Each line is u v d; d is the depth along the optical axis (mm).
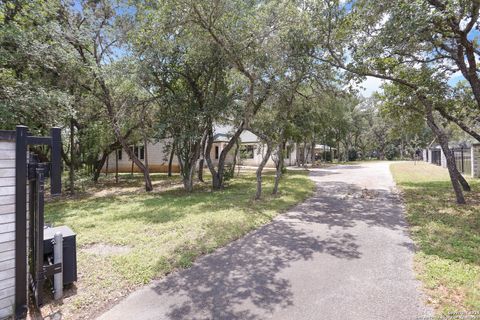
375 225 6137
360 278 3672
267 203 8477
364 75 8758
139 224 6453
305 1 8312
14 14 8203
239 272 3928
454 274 3648
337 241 5145
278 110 10906
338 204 8523
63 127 11922
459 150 17453
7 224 2871
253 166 27594
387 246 4828
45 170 3082
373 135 44656
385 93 10805
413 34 6578
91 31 11062
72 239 3502
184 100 11469
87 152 15852
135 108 12148
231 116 12984
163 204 8938
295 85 9352
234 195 10305
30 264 3383
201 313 2977
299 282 3607
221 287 3521
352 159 45875
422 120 11141
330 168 24000
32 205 3279
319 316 2875
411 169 20219
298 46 8531
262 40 8633
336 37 8531
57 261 3250
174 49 10414
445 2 6395
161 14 7781
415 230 5609
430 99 8094
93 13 11172
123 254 4570
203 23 8047
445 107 9336
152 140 13672
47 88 9211
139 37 9508
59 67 9797
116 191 13281
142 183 16297
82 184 14438
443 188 10641
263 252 4660
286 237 5426
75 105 11547
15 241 2906
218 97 11211
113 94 12266
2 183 2828
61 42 9062
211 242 5043
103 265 4137
